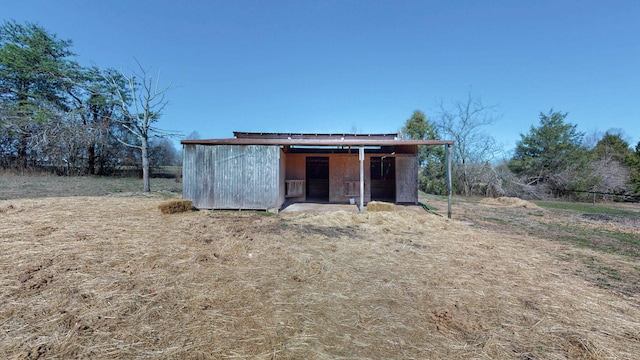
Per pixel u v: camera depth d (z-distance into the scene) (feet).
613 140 65.00
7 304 7.31
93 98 51.24
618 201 50.34
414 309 7.96
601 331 7.00
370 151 36.73
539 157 56.34
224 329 6.72
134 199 27.89
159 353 5.76
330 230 17.70
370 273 10.70
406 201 33.01
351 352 5.99
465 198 49.96
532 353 6.09
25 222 15.94
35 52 48.73
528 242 16.60
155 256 11.55
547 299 8.75
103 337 6.23
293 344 6.21
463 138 63.05
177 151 78.33
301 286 9.36
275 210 25.48
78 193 31.68
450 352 6.06
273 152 25.79
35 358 5.47
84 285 8.65
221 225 18.08
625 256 13.94
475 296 8.85
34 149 48.08
